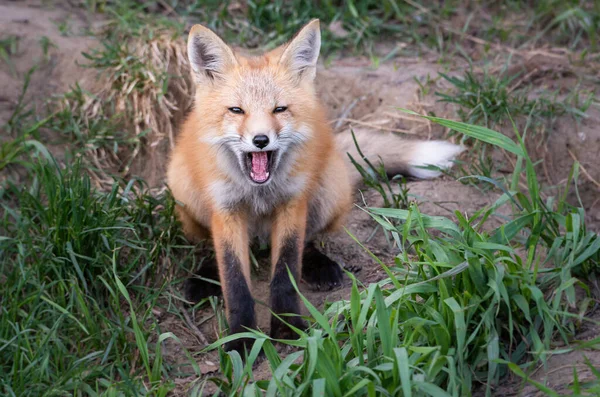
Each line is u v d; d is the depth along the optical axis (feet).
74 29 41.88
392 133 36.91
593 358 21.21
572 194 34.50
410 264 23.54
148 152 37.65
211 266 31.30
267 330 28.60
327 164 29.96
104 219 29.53
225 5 44.32
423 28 45.32
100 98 38.01
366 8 45.01
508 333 22.86
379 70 41.29
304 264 30.89
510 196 24.59
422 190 34.32
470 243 22.94
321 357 19.79
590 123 35.78
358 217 33.73
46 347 25.20
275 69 27.55
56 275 28.55
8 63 38.75
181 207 30.91
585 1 45.55
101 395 23.34
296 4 44.39
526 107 36.06
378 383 19.99
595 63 40.73
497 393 21.16
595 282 24.58
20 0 43.98
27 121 36.78
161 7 45.52
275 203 28.19
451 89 38.29
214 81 27.71
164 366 25.44
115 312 28.37
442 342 21.12
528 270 22.82
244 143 26.40
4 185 33.68
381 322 20.40
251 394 20.68
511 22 45.65
